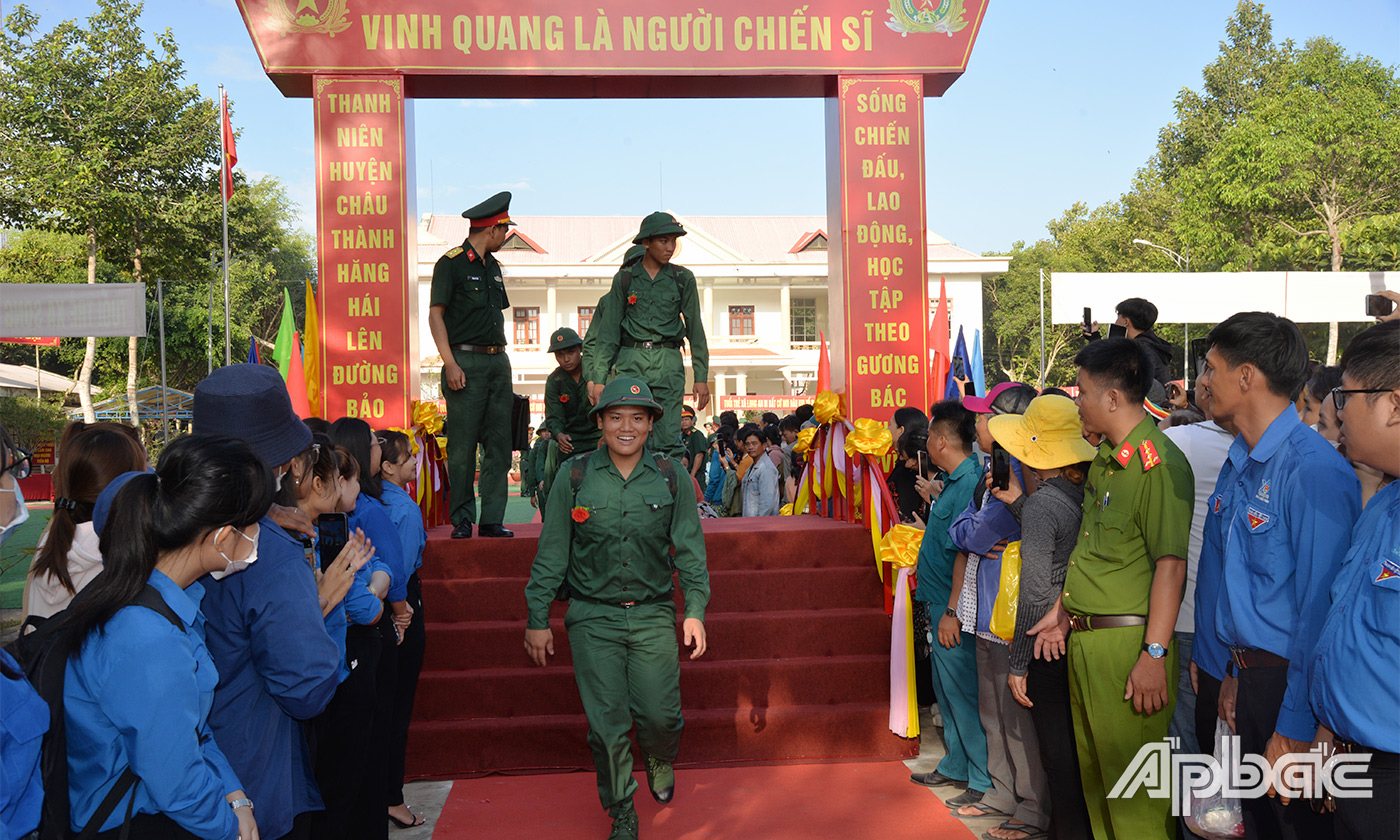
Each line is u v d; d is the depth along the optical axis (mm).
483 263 6020
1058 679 3428
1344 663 2244
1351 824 2264
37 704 1911
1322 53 27828
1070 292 10367
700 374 6387
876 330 6406
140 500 2109
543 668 5184
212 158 27703
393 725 4207
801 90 6652
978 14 6348
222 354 34406
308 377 6230
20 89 25234
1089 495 3273
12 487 2344
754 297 42344
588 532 3969
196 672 2127
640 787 4688
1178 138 36312
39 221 26031
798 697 5199
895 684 4965
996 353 49406
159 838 2072
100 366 35500
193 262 28375
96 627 2029
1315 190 26328
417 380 6504
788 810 4352
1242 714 2836
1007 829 3973
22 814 1879
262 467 2230
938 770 4645
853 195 6375
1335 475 2645
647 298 6250
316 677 2453
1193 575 3695
